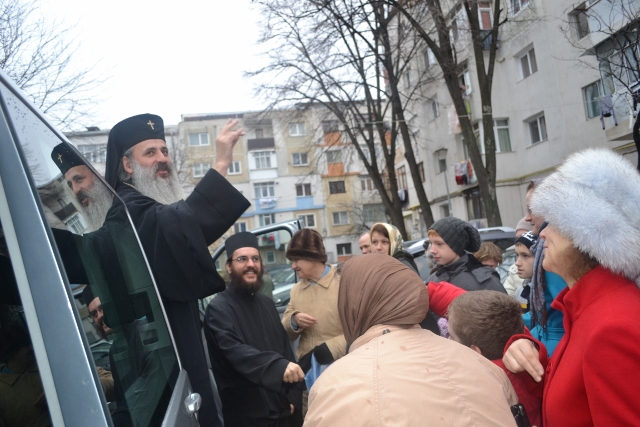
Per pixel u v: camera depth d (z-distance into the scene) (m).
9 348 0.97
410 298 1.47
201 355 2.32
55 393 0.92
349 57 16.45
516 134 20.22
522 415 1.55
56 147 1.37
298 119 19.08
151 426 1.23
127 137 2.52
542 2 16.12
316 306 3.42
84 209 1.43
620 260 1.42
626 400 1.27
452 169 23.05
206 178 2.23
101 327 1.20
